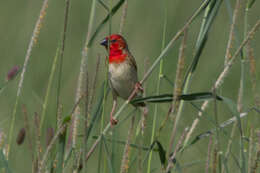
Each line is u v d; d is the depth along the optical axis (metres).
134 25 15.28
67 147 7.43
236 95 12.93
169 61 12.64
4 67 13.88
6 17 15.55
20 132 7.63
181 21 15.23
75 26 15.66
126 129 10.67
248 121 8.11
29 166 10.70
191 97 6.95
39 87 13.07
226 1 7.71
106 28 14.85
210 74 14.11
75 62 14.44
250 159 7.08
